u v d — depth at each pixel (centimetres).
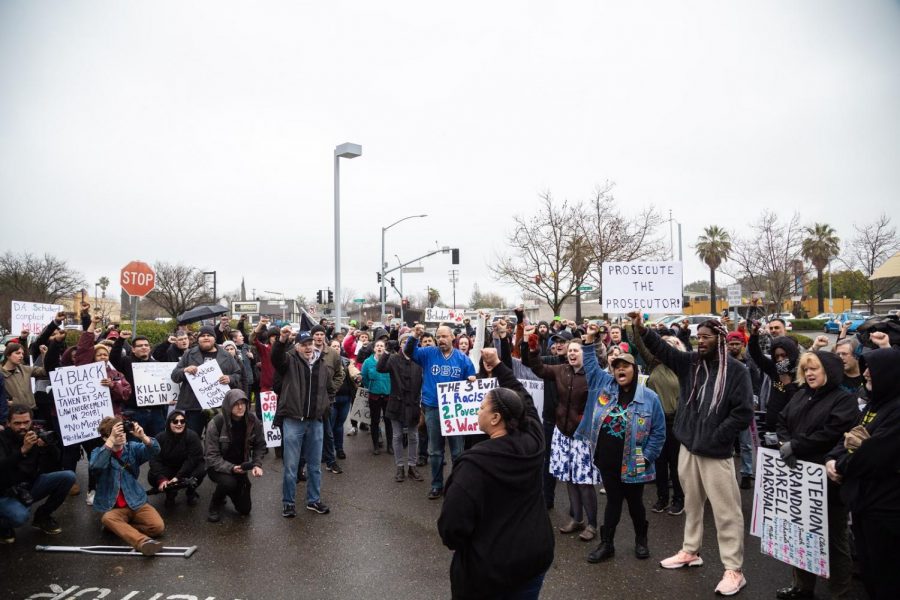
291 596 461
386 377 933
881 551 355
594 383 540
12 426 559
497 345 727
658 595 454
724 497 467
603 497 730
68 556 538
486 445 301
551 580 480
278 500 706
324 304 2775
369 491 738
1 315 3516
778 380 660
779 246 2561
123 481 577
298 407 636
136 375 779
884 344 574
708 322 480
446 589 471
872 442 352
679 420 502
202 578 493
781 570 500
